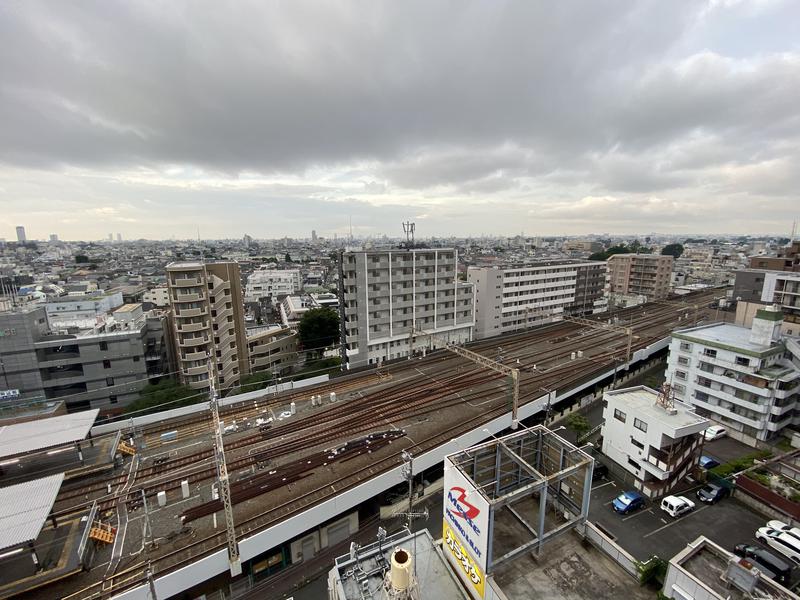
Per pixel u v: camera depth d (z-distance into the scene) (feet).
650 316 257.75
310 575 76.18
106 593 62.85
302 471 93.86
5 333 132.98
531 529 45.47
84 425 98.27
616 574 41.09
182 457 101.04
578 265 258.57
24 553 65.77
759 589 35.76
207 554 69.92
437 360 178.81
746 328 142.82
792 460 102.01
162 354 172.86
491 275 215.72
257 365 187.42
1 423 106.32
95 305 229.25
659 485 92.22
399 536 61.41
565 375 156.25
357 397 138.10
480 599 40.42
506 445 49.62
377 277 171.32
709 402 124.98
